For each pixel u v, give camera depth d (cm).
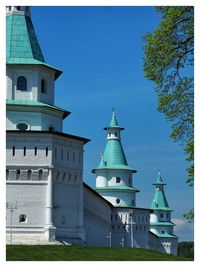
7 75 8269
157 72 5531
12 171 7588
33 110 8188
